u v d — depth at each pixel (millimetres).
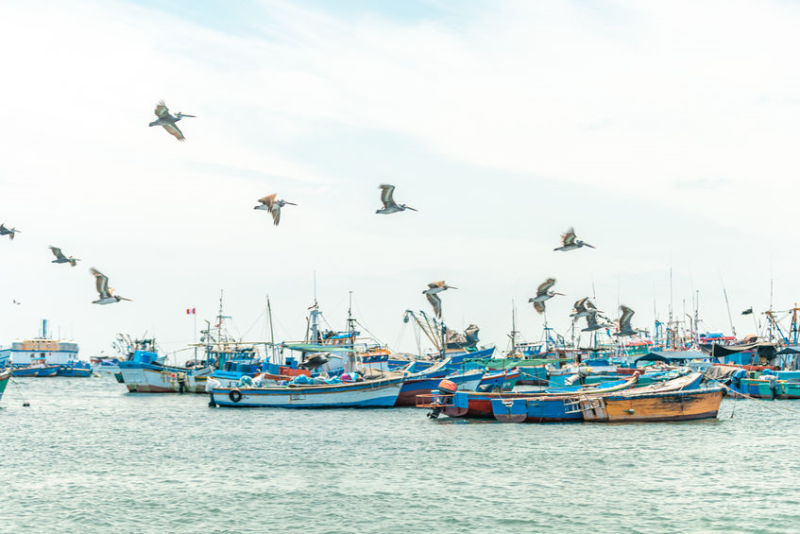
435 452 51062
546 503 37156
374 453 51000
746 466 45281
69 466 47281
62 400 102625
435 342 124750
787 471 43781
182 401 100000
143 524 34406
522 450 51312
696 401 64250
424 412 75938
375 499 38188
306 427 65375
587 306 80188
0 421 73625
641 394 63594
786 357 107812
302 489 40469
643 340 150125
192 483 42125
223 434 61531
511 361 107938
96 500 38375
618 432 59062
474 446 53219
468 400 68062
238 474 44469
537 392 68875
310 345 101312
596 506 36531
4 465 47688
